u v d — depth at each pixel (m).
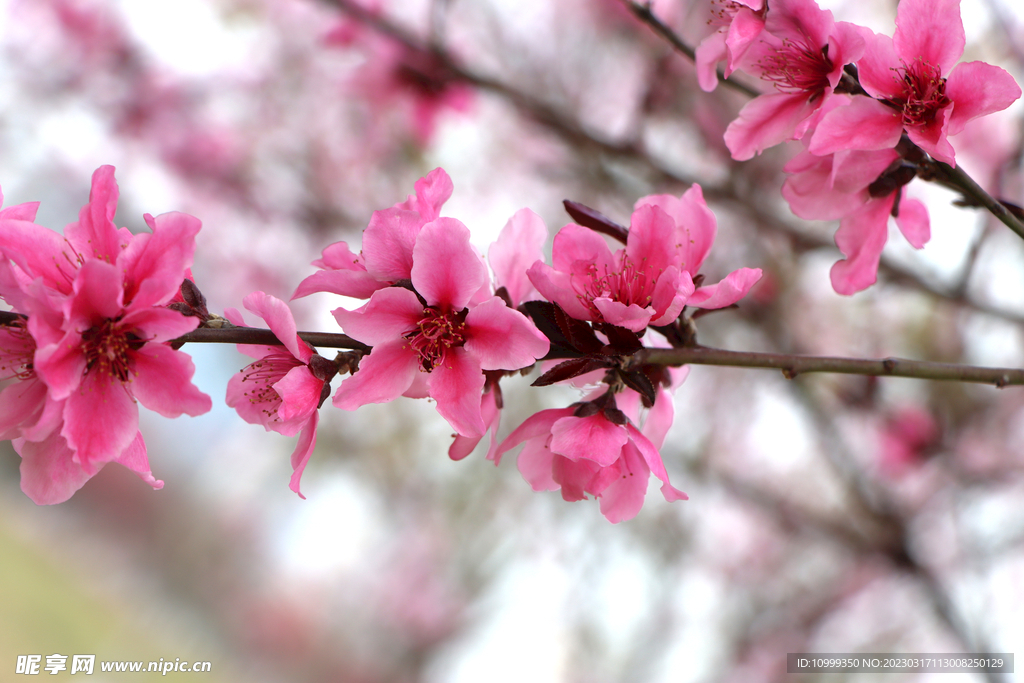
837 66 1.42
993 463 3.97
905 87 1.38
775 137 1.55
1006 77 1.26
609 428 1.33
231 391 1.46
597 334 1.39
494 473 4.71
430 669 6.56
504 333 1.29
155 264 1.23
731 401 4.77
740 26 1.46
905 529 3.84
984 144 3.37
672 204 1.48
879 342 4.16
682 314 1.42
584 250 1.38
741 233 3.95
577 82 4.21
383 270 1.35
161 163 5.17
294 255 5.43
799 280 4.06
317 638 8.11
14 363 1.31
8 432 1.30
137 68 4.99
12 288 1.23
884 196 1.52
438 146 4.19
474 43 4.04
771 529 4.80
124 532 10.82
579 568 4.73
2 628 7.84
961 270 2.55
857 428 4.27
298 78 4.70
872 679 4.23
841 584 4.56
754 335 4.17
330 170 4.88
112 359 1.23
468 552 5.19
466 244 1.28
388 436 4.84
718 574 5.11
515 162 4.36
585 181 3.79
